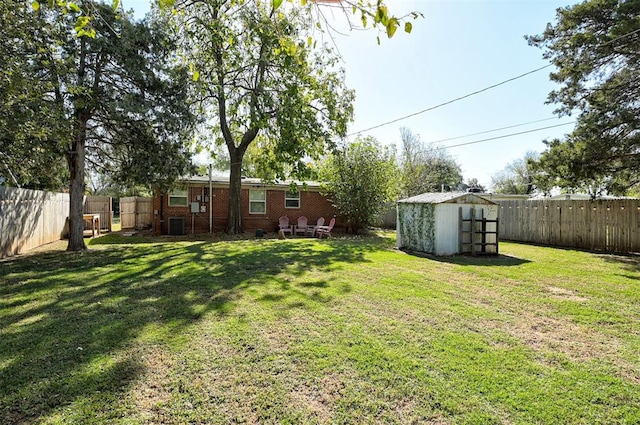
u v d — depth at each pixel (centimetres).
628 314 400
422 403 224
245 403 223
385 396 232
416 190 2561
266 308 410
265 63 1090
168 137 964
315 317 380
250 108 1110
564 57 917
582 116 912
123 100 824
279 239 1257
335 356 287
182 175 1039
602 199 954
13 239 830
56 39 615
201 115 1185
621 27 757
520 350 302
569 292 497
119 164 1019
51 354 287
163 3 199
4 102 505
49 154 764
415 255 849
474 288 516
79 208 919
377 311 403
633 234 880
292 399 228
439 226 856
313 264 702
